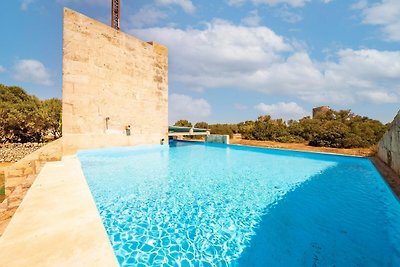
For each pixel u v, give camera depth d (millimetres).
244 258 3111
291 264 2971
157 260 3037
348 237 3750
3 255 1966
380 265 2938
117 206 4891
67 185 4227
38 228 2494
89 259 1953
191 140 22656
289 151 13578
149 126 12875
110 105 10711
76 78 9352
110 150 10562
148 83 12805
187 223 4180
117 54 11055
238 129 28031
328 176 8070
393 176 6930
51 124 26812
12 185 7203
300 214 4648
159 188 6316
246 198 5621
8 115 22766
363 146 15617
